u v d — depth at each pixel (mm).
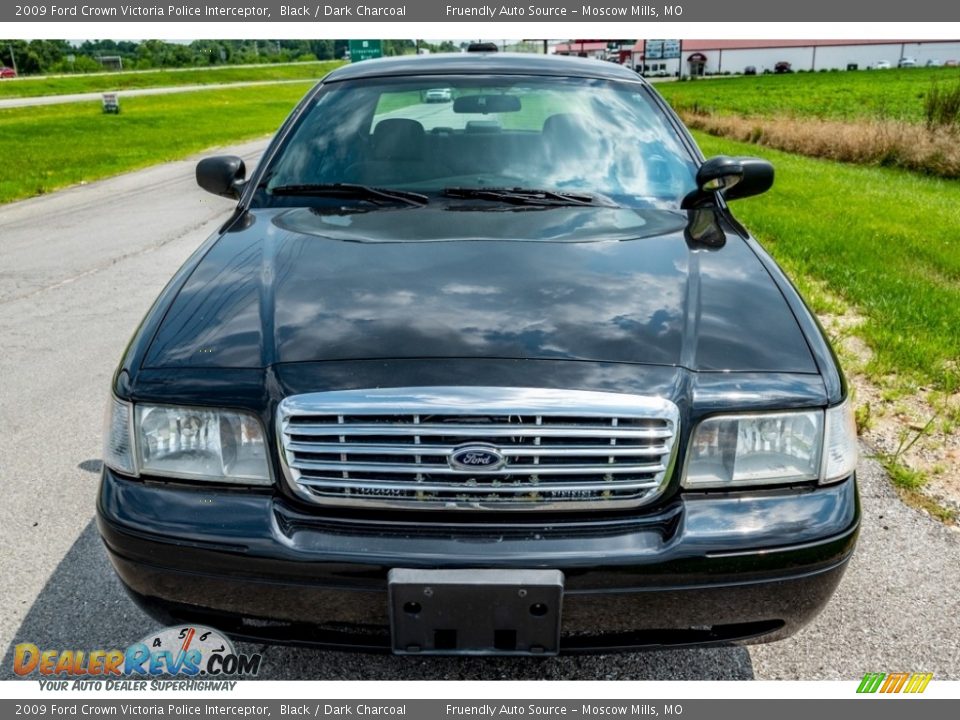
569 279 2051
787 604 1727
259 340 1835
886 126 16641
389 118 2965
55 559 2582
